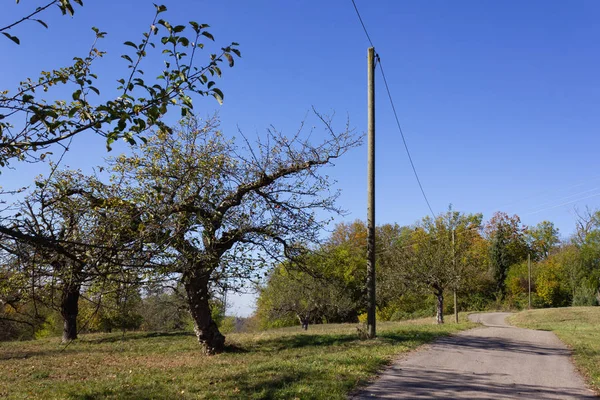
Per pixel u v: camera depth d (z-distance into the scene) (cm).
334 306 3284
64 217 608
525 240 7625
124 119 490
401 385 870
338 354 1194
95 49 600
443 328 2106
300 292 3131
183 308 1537
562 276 5962
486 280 5944
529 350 1441
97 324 1830
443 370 1035
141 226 591
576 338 1877
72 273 539
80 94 520
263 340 1716
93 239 581
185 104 518
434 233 2972
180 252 780
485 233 7138
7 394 924
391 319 5453
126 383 966
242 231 1244
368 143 1557
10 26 460
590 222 6981
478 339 1684
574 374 1065
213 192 1138
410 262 2845
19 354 1708
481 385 896
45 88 590
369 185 1547
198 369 1106
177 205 931
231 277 1251
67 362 1430
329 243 1454
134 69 511
